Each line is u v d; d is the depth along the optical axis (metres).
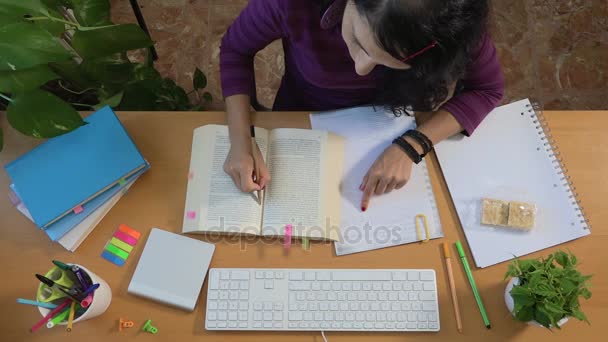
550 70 1.88
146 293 0.88
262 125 1.03
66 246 0.91
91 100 1.27
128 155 0.95
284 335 0.88
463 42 0.66
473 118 1.00
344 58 0.93
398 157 0.97
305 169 0.97
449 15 0.61
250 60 1.10
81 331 0.87
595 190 0.98
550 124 1.03
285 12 0.86
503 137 1.02
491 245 0.94
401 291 0.89
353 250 0.93
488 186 0.98
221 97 1.85
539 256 0.93
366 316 0.88
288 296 0.89
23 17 0.86
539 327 0.87
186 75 1.89
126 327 0.87
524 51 1.91
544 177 0.98
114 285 0.90
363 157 1.00
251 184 0.93
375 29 0.64
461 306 0.89
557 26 1.94
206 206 0.94
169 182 0.98
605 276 0.91
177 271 0.90
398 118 1.04
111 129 0.96
